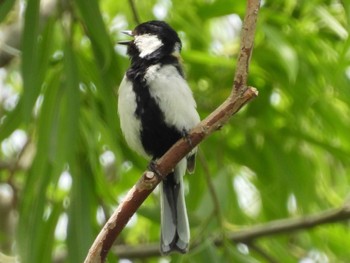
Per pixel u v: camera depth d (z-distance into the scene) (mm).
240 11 12570
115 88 11047
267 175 13344
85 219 10805
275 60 12531
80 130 11133
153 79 9180
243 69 7285
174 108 9141
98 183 11398
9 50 11516
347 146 13109
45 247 10844
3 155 15523
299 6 12656
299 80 12383
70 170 10703
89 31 10758
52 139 10578
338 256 13844
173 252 8750
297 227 12102
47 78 11445
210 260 10883
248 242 12258
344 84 11766
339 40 12703
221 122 7477
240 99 7371
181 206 8961
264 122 13148
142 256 12352
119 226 7344
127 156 12031
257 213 13883
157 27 9906
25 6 10250
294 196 13117
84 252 10648
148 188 7391
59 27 12148
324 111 12844
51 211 10945
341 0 10727
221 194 11641
